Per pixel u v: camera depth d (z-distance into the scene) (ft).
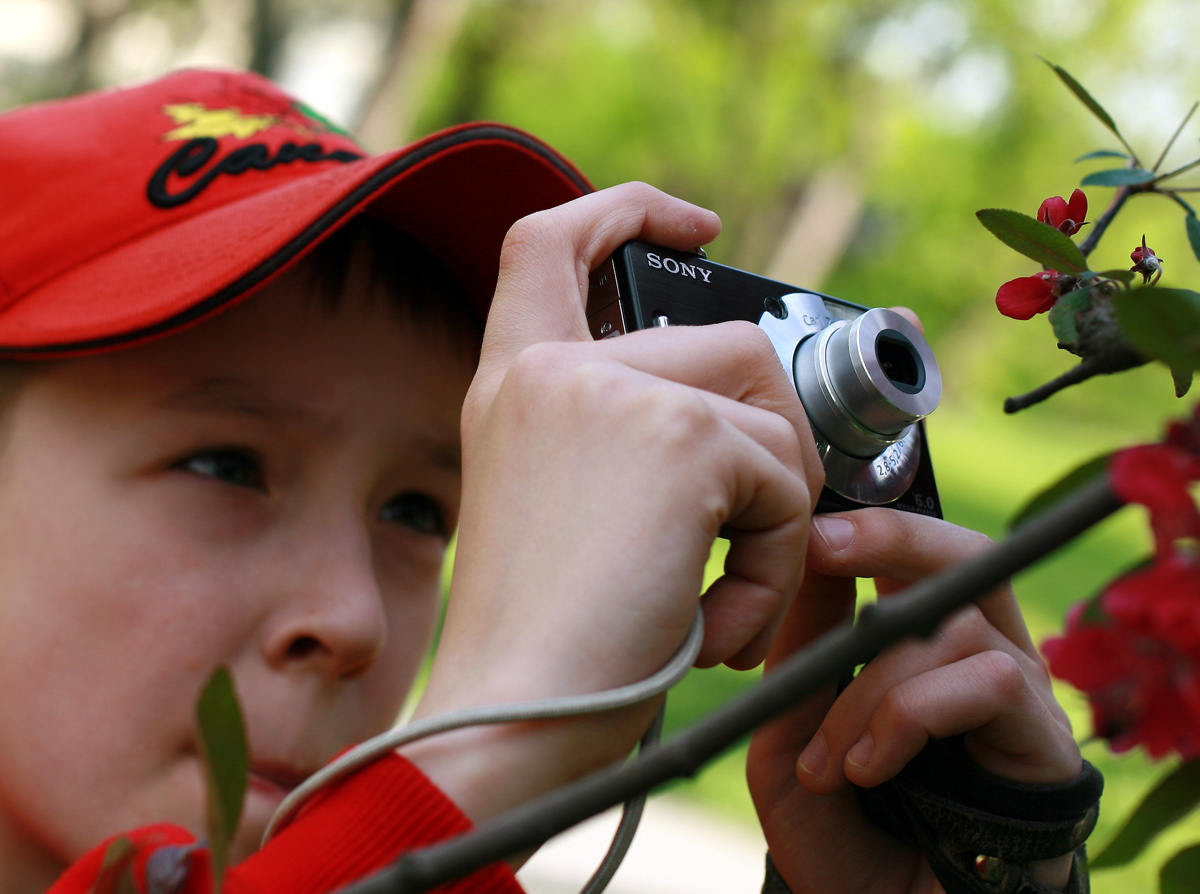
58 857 3.28
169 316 3.17
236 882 1.93
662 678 1.96
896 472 2.94
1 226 3.59
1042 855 2.70
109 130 3.85
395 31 30.63
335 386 3.57
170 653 3.20
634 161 51.13
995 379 57.11
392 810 1.92
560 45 49.29
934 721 2.64
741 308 2.82
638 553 2.00
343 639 3.34
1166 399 50.70
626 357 2.31
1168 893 1.24
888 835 3.12
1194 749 1.06
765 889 3.23
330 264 3.70
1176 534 1.08
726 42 49.14
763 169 50.75
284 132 4.11
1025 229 1.84
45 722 3.17
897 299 59.26
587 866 10.44
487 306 4.05
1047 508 1.21
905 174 54.54
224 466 3.44
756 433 2.27
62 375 3.36
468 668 2.02
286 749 3.29
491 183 3.80
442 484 3.93
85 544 3.22
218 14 33.53
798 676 1.13
